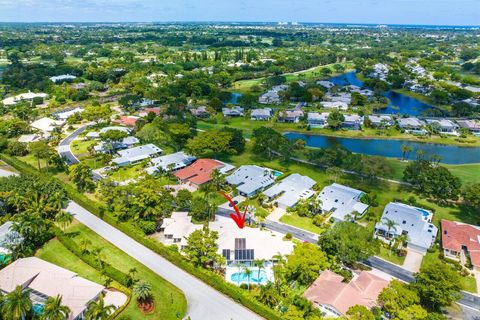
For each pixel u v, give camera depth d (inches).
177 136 6963.6
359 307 2945.4
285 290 3444.9
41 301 3107.8
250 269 3821.4
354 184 5782.5
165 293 3452.3
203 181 5580.7
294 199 5147.6
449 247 4089.6
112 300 3321.9
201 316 3201.3
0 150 6776.6
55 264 3782.0
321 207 4995.1
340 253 3860.7
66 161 6437.0
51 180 5255.9
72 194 5162.4
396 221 4542.3
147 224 4345.5
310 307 3134.8
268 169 6122.1
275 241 4047.7
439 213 4985.2
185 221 4416.8
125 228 4399.6
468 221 4800.7
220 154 6919.3
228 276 3732.8
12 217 4281.5
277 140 6663.4
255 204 5152.6
